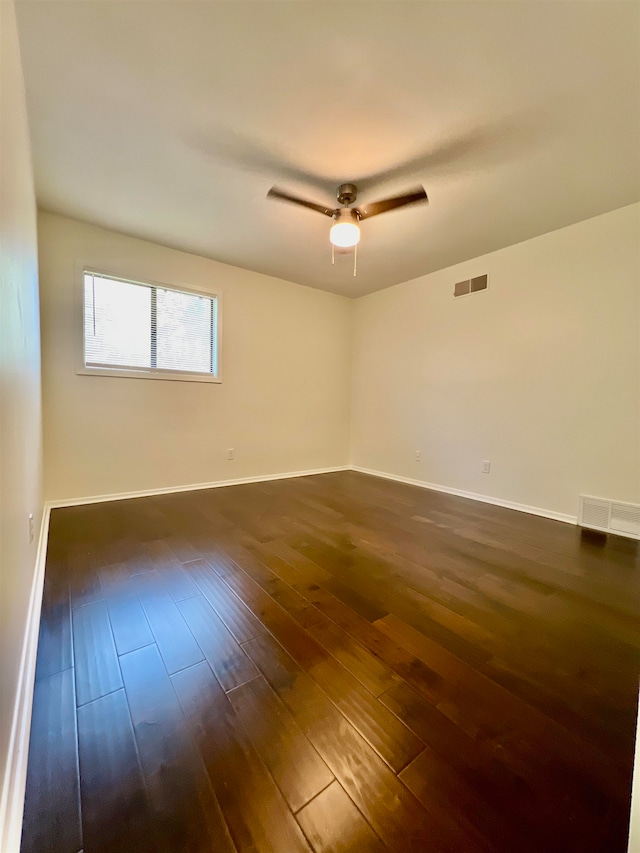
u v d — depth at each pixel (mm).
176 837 812
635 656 1442
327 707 1180
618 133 2010
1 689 801
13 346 1161
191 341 3924
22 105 1612
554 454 3248
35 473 2033
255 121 1946
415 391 4484
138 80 1698
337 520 3066
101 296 3363
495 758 1015
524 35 1473
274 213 2914
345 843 810
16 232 1301
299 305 4727
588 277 3006
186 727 1097
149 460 3693
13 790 833
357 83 1701
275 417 4609
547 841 820
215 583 1959
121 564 2152
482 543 2615
